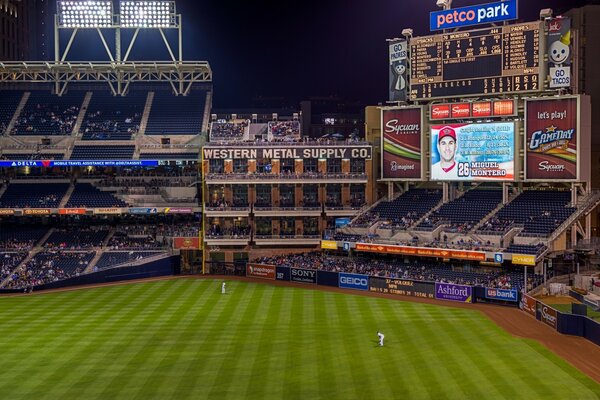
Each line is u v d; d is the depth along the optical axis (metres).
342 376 40.94
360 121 120.38
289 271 78.06
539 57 70.94
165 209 88.31
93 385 40.12
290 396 37.53
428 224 77.38
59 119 97.00
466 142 76.75
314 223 88.88
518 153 73.19
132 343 49.78
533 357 44.00
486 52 74.50
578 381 38.97
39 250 85.69
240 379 40.72
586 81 86.69
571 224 68.88
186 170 95.69
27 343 50.22
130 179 93.81
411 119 81.06
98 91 103.25
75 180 93.50
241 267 84.19
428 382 39.34
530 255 64.44
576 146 69.25
